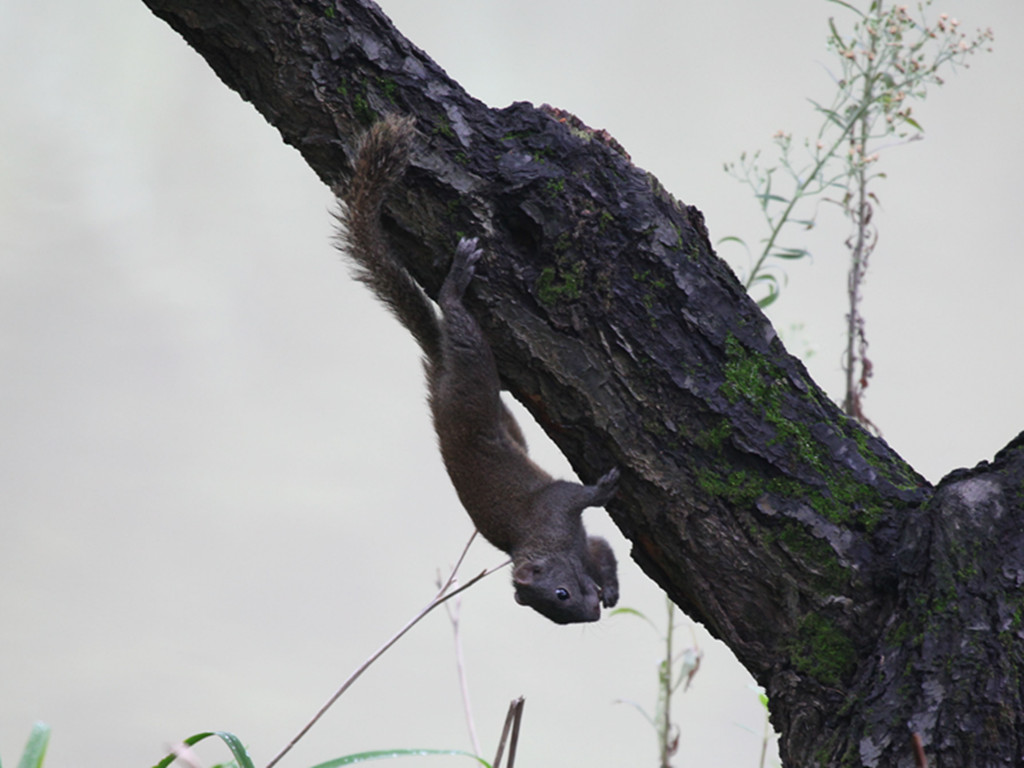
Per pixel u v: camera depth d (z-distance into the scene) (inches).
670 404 260.1
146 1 262.5
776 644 256.5
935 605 238.2
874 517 256.2
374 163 261.0
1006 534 241.3
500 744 215.0
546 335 262.4
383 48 265.1
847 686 245.8
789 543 255.1
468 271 263.0
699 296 263.7
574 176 261.1
